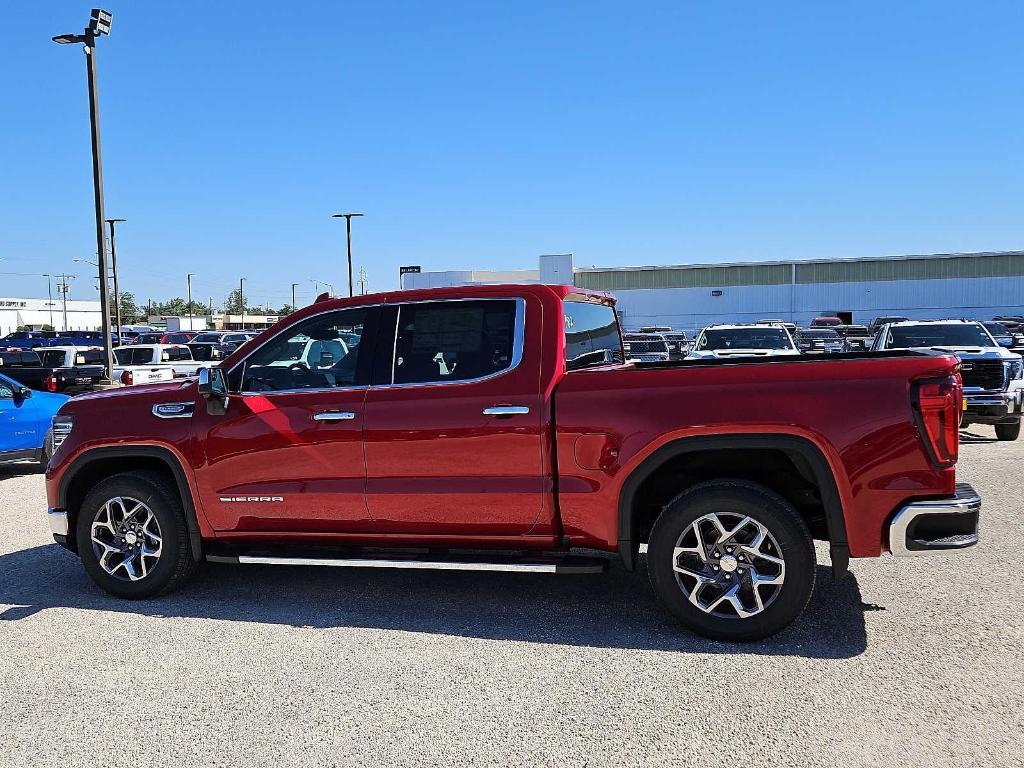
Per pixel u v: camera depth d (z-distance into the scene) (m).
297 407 4.85
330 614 4.88
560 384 4.47
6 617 4.92
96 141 19.66
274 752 3.25
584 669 3.98
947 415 3.97
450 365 4.68
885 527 4.04
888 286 70.06
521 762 3.13
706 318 73.50
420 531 4.72
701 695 3.66
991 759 3.07
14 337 42.06
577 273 75.75
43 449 10.21
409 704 3.64
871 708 3.50
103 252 19.72
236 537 5.11
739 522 4.21
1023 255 67.44
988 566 5.54
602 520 4.40
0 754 3.27
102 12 19.42
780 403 4.11
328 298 5.02
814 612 4.70
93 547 5.27
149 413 5.16
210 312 141.62
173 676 4.00
